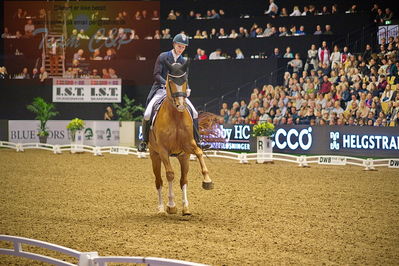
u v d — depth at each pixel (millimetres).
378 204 12367
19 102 32562
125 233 9453
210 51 32000
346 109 26062
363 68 27328
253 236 9156
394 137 22281
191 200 13094
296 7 31906
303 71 28562
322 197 13383
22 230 9781
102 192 14469
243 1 34719
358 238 9016
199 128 11680
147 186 15609
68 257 8102
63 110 32281
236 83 30422
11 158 23969
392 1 31375
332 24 30656
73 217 11047
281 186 15359
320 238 9008
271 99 27766
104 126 29562
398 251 8180
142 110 32000
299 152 24812
